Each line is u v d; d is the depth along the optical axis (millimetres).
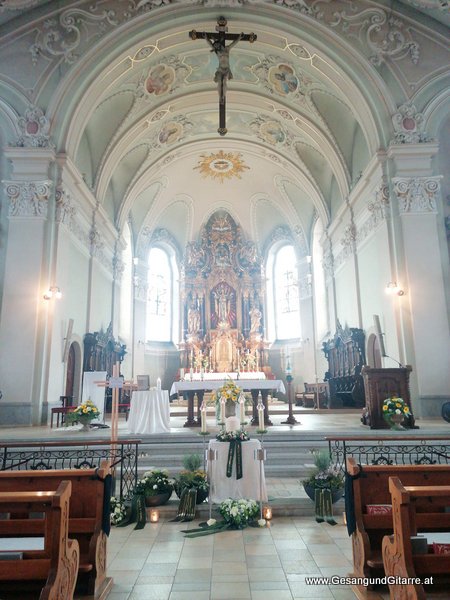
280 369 22156
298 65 13711
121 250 18781
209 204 23297
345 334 15320
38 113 11977
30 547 3338
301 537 4812
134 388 16438
